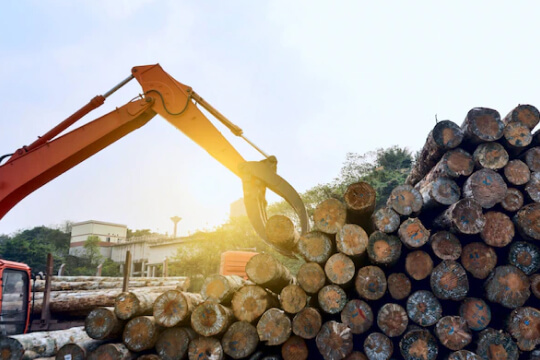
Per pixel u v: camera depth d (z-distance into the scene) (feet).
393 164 102.78
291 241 18.16
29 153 25.48
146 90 26.45
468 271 15.70
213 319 15.48
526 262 15.65
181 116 26.00
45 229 198.70
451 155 16.88
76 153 25.53
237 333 15.90
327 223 16.71
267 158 24.90
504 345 14.93
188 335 15.87
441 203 16.33
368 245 15.92
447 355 15.16
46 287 25.84
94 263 140.67
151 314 17.28
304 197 80.64
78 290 34.19
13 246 126.93
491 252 15.71
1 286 21.36
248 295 16.49
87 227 195.31
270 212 82.23
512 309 15.37
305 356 15.92
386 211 16.11
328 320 16.60
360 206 16.30
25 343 16.22
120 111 26.04
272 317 15.94
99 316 15.76
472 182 16.17
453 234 15.71
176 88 26.48
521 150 17.12
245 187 24.07
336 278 15.83
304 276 16.24
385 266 16.07
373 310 16.14
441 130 17.06
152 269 126.21
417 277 15.61
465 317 15.30
